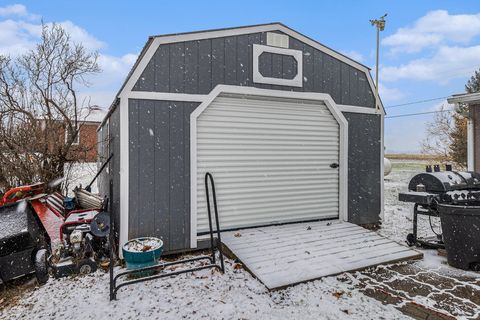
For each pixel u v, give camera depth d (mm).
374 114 5902
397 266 3850
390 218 6641
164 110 4273
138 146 4125
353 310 2799
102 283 3459
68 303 3025
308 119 5430
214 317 2707
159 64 4227
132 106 4090
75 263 3684
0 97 7691
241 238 4512
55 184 6699
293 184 5316
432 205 4422
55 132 7309
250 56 4816
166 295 3123
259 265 3650
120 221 4023
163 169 4273
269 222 5137
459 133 14531
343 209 5570
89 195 5402
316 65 5332
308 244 4320
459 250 3725
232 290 3215
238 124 4895
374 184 5883
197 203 4594
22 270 3482
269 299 3025
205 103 4500
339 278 3484
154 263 3600
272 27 4973
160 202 4254
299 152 5363
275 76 4992
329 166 5609
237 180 4895
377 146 5938
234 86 4691
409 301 2941
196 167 4516
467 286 3271
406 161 28172
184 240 4395
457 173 4688
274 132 5164
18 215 3646
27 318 2799
